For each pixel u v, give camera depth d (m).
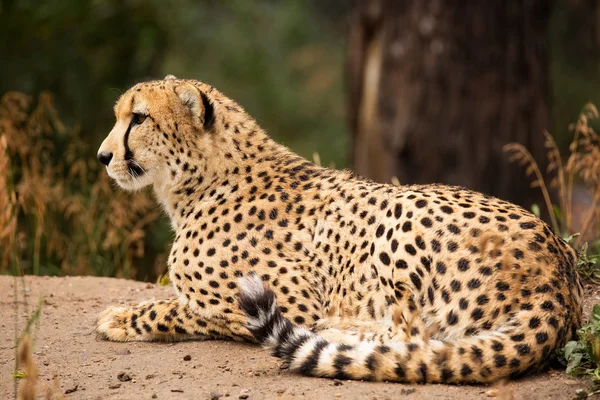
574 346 7.81
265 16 37.12
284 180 9.50
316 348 7.95
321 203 9.22
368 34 21.38
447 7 19.72
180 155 9.58
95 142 20.25
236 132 9.75
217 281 9.11
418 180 20.22
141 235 14.54
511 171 19.83
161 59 22.94
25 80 20.69
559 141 34.16
